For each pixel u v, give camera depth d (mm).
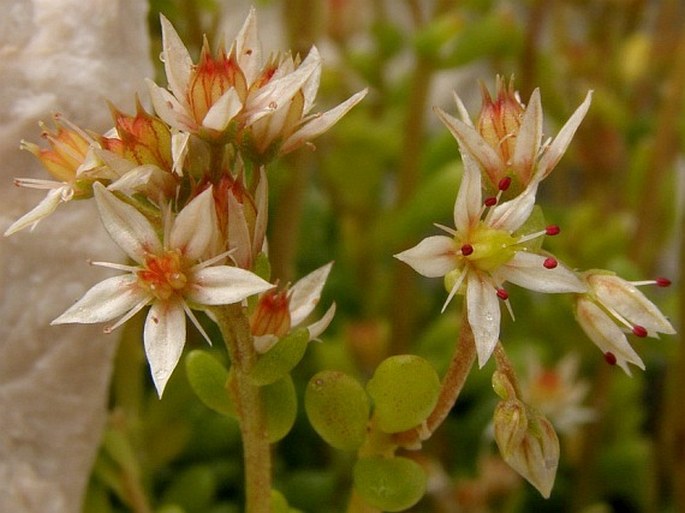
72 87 79
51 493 79
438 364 113
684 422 112
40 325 78
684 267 113
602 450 122
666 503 125
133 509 94
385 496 64
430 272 57
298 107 57
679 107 122
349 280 132
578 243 123
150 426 102
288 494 112
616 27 142
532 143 58
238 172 56
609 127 131
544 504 125
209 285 55
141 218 55
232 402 64
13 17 80
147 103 81
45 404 79
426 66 121
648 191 125
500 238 57
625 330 61
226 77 55
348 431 63
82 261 79
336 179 132
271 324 60
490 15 126
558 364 122
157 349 54
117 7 81
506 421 57
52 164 60
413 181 124
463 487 112
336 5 142
